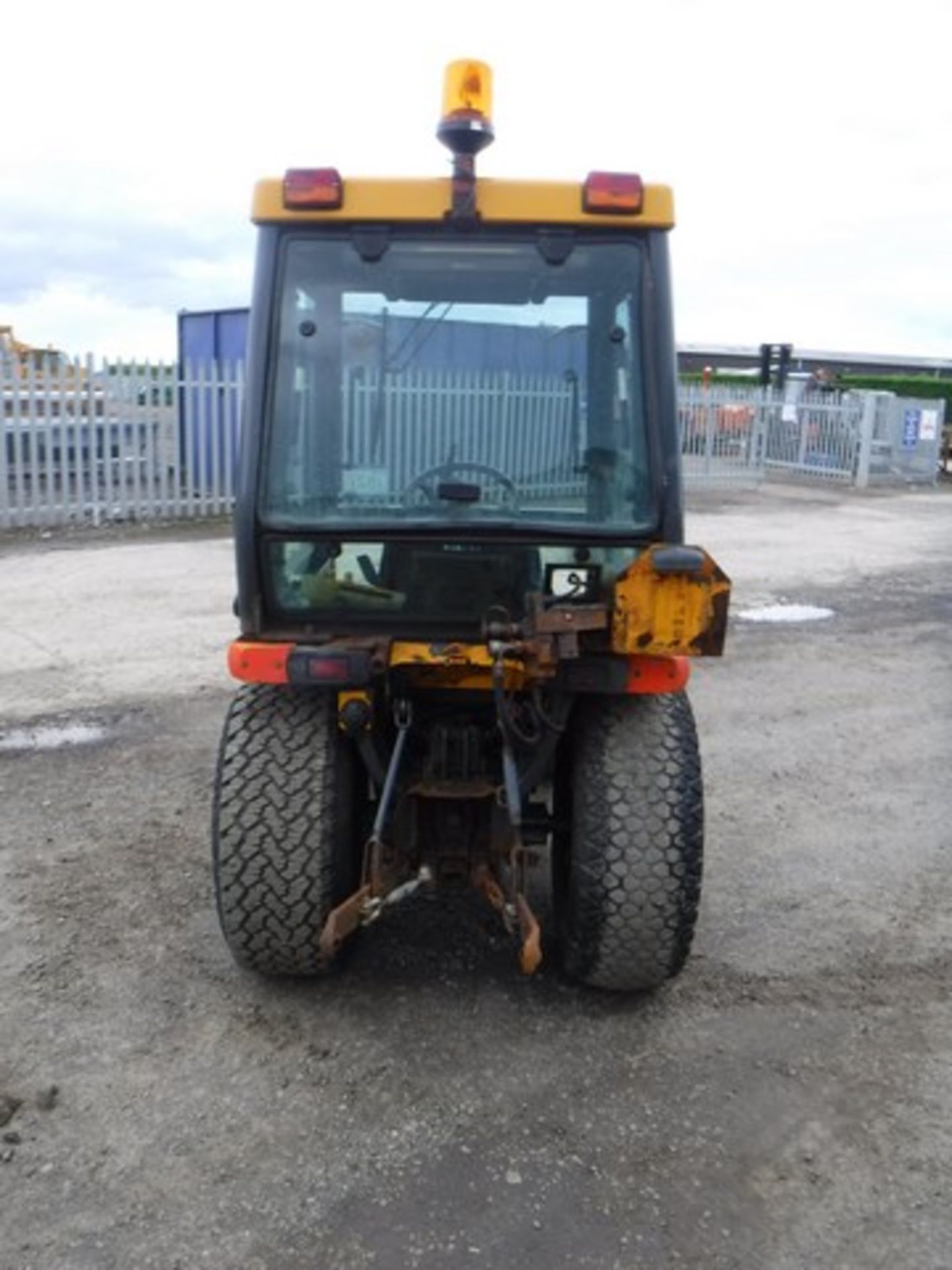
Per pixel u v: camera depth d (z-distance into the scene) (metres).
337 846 3.57
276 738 3.60
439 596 3.57
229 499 14.71
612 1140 3.13
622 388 3.49
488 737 3.71
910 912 4.57
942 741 6.80
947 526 16.44
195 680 7.33
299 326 3.48
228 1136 3.11
